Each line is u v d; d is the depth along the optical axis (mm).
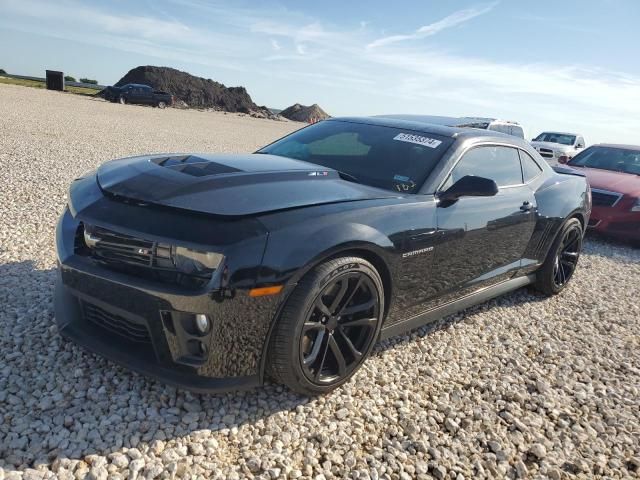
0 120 13359
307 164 3289
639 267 6578
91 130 14133
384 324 3062
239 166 2908
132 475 2039
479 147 3766
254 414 2537
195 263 2246
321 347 2625
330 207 2629
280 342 2418
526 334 4027
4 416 2279
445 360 3420
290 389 2703
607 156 9016
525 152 4430
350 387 2883
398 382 3055
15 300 3381
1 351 2775
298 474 2191
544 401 3072
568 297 5059
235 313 2271
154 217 2361
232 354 2350
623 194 7473
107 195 2584
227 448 2289
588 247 7383
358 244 2588
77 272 2504
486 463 2469
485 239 3627
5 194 6023
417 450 2484
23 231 4812
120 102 32906
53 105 21328
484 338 3855
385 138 3689
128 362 2428
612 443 2781
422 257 3057
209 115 35844
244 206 2410
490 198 3682
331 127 4035
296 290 2406
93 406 2416
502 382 3227
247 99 57125
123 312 2395
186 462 2158
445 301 3539
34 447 2109
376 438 2518
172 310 2264
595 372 3535
